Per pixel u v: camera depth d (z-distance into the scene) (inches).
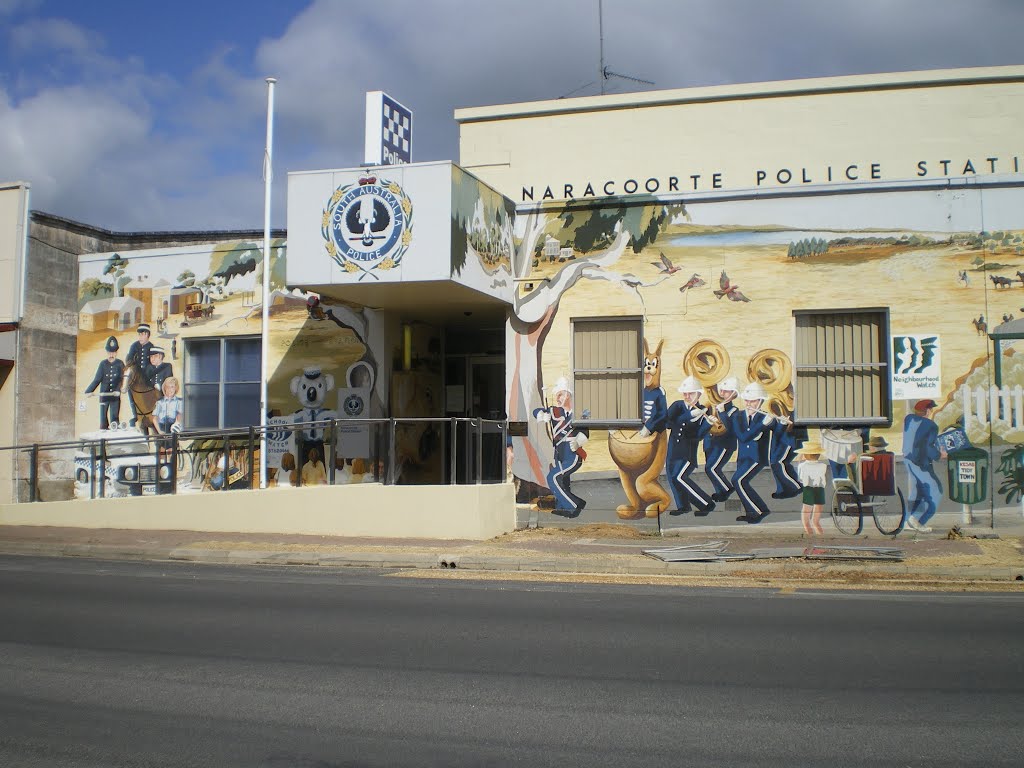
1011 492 594.6
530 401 657.6
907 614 374.6
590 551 544.1
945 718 238.8
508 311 667.4
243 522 649.0
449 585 458.0
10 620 368.2
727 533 620.4
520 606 394.6
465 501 602.2
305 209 597.0
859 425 610.5
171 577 488.4
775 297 625.0
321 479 725.9
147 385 798.5
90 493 793.6
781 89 837.8
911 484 603.2
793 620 362.0
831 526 609.0
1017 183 601.0
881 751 215.2
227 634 340.2
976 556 512.4
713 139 847.1
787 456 617.0
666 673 283.1
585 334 657.6
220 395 778.2
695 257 636.7
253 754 216.8
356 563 539.8
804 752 214.7
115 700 259.6
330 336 738.2
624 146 861.8
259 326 768.3
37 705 255.4
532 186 873.5
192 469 776.3
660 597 419.2
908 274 610.5
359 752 217.5
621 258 648.4
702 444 629.0
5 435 781.9
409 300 652.7
